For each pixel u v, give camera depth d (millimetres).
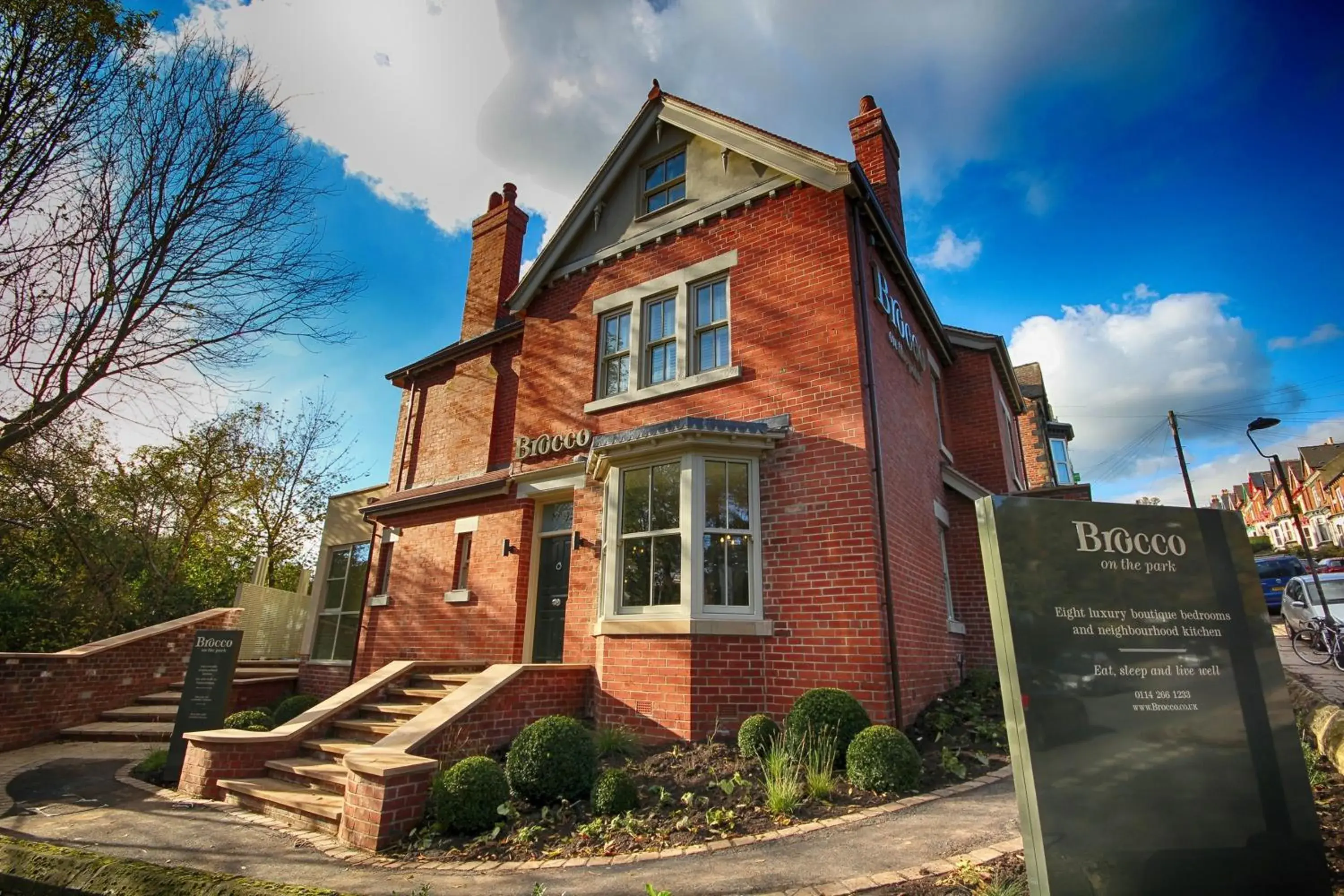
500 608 11586
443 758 7039
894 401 9977
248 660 17266
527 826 5727
